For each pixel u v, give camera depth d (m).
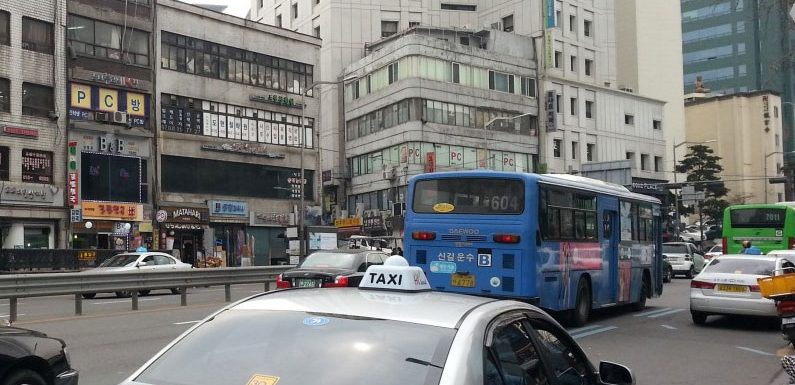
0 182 30.48
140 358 9.86
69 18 33.72
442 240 13.12
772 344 12.38
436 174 13.41
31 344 5.93
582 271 14.15
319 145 46.19
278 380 2.95
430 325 3.16
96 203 34.09
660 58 69.81
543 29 58.19
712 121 87.00
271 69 43.81
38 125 32.22
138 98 36.56
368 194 54.47
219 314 3.60
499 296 12.42
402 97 50.31
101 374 8.75
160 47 37.81
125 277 16.58
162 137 37.59
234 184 41.41
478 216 12.82
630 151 64.38
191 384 3.03
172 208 37.47
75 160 33.09
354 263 14.70
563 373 3.87
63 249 29.72
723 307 14.15
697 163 64.56
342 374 2.93
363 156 55.34
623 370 4.15
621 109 63.88
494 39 56.66
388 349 3.02
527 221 12.38
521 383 3.26
